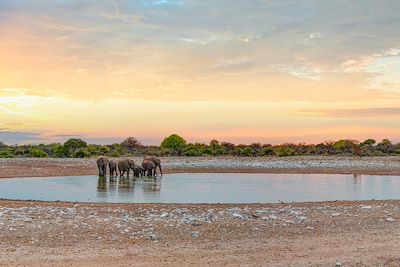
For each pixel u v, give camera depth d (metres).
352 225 15.90
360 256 11.82
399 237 14.02
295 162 65.88
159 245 12.78
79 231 14.37
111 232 14.32
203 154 91.50
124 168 47.66
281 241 13.40
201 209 20.20
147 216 17.70
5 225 14.93
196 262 11.13
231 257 11.61
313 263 11.17
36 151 82.81
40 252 11.84
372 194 31.19
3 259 11.12
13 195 29.12
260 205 22.25
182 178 46.06
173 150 92.75
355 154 83.69
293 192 32.34
